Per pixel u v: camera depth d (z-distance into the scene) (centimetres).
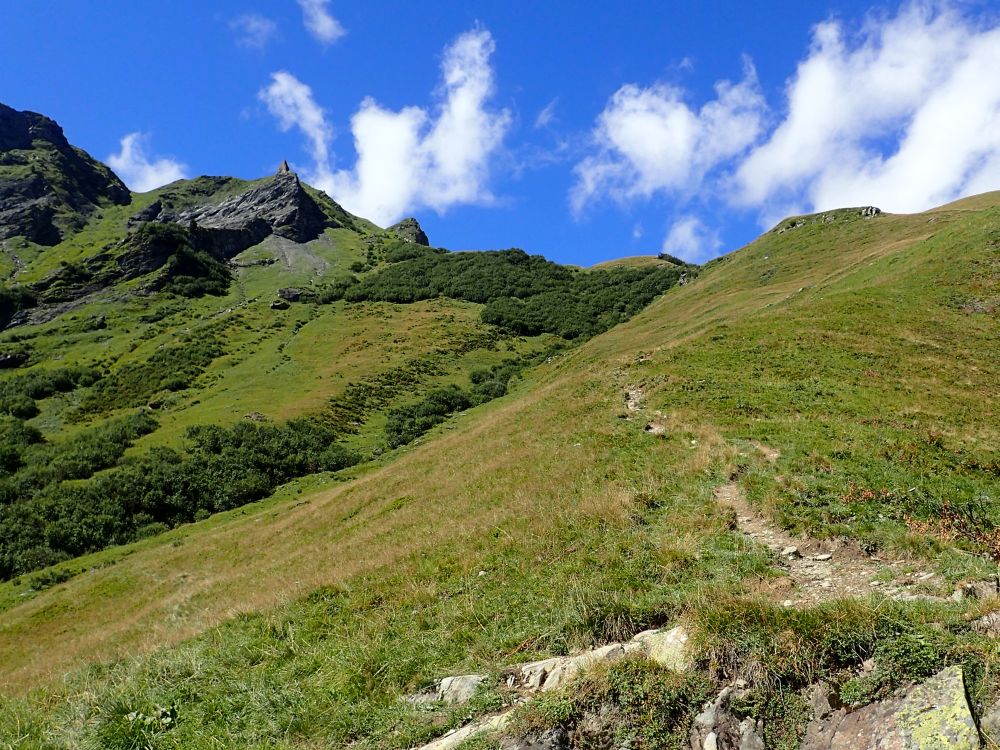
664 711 620
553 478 1923
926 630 627
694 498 1449
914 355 2898
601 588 1020
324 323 13562
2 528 5178
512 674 788
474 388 9719
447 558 1445
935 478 1389
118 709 863
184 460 6525
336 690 840
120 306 15612
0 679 2309
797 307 3881
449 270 18462
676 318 7475
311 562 2219
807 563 1069
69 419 9325
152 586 3538
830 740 571
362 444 7462
